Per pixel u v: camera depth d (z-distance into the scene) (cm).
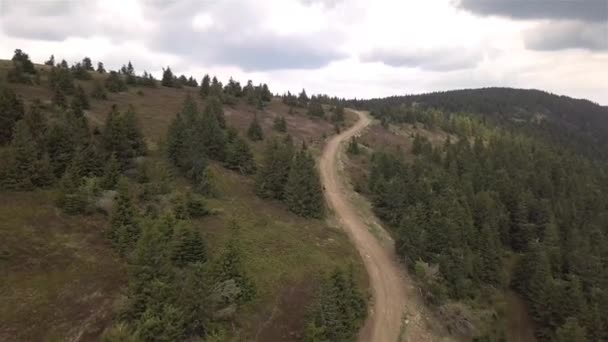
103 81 7862
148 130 5144
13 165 2809
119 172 3312
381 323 3152
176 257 2442
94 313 2012
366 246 4266
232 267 2447
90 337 1891
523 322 3850
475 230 4466
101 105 5750
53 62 8644
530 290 4025
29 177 2856
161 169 3753
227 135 5397
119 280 2261
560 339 3400
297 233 3903
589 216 6191
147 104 6650
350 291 2853
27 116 3462
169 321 1888
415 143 8344
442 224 4128
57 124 3381
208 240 3052
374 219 4962
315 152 7075
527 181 6738
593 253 4878
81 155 3191
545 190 6588
